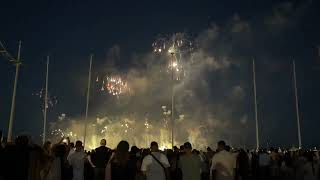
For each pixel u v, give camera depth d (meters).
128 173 14.90
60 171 14.55
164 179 13.23
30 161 11.27
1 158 10.76
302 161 21.67
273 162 27.36
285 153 28.92
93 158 17.75
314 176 20.86
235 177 15.88
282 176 26.88
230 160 15.72
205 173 23.11
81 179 16.89
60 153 14.86
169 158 17.62
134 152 16.06
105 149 17.78
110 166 15.04
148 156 13.32
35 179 11.39
